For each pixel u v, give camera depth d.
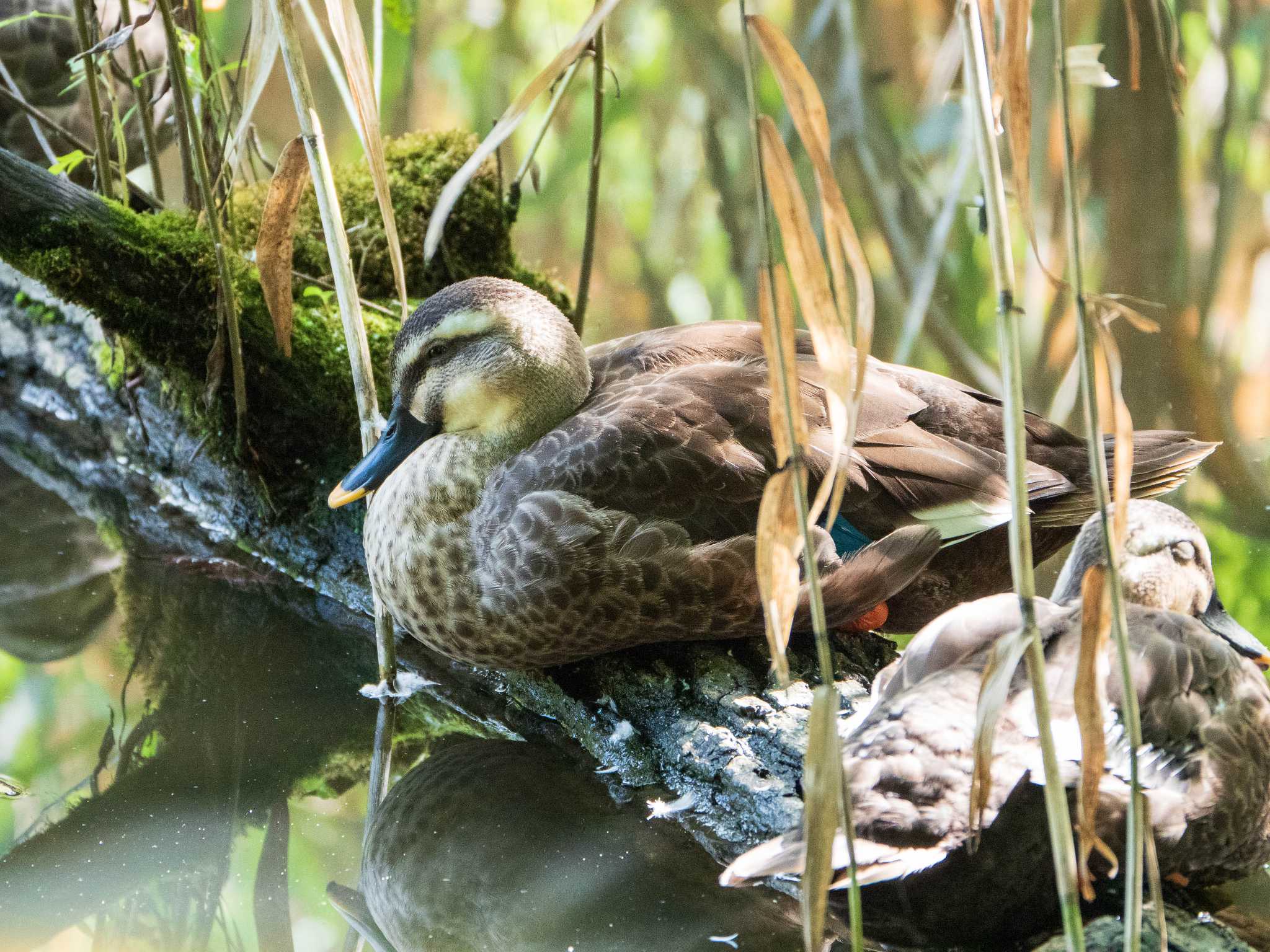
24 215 7.43
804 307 3.54
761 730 5.82
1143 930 4.43
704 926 4.91
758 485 6.09
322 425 8.02
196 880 5.29
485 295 6.48
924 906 4.72
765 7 12.67
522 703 6.69
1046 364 10.50
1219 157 10.55
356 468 6.48
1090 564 5.49
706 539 6.03
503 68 13.01
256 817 5.74
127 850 5.46
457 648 6.37
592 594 5.98
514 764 6.17
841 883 4.16
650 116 12.91
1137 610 5.04
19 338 9.66
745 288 11.59
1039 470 6.57
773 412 3.66
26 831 5.58
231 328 7.30
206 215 7.98
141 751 6.21
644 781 5.96
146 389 8.70
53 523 8.48
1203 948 4.43
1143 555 5.48
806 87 3.43
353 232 8.67
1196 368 10.04
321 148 5.89
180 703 6.64
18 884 5.21
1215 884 5.05
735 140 12.52
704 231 12.85
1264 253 11.41
